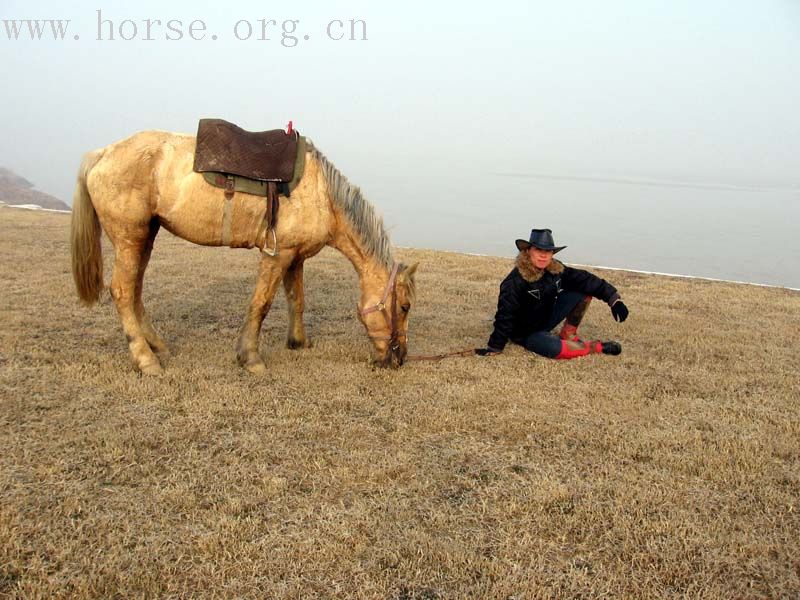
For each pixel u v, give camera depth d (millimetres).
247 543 2947
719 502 3457
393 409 4566
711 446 4066
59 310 6723
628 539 3090
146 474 3547
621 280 9930
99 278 5098
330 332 6516
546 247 5438
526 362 5734
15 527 2984
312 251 5152
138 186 4723
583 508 3328
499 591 2709
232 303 7445
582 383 5172
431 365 5535
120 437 3893
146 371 4922
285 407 4449
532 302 5766
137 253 4930
